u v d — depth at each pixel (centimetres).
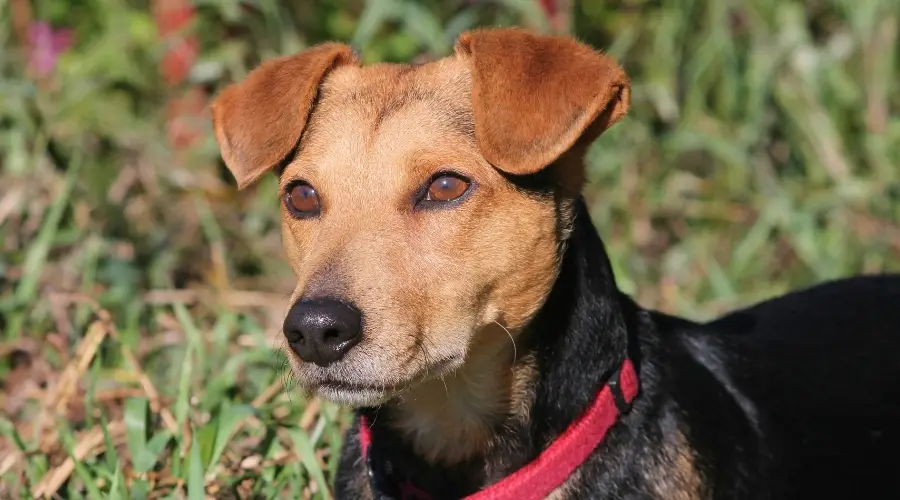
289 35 884
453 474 471
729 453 475
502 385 457
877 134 884
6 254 731
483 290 443
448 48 868
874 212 842
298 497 529
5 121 831
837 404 515
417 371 428
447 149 441
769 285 818
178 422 546
